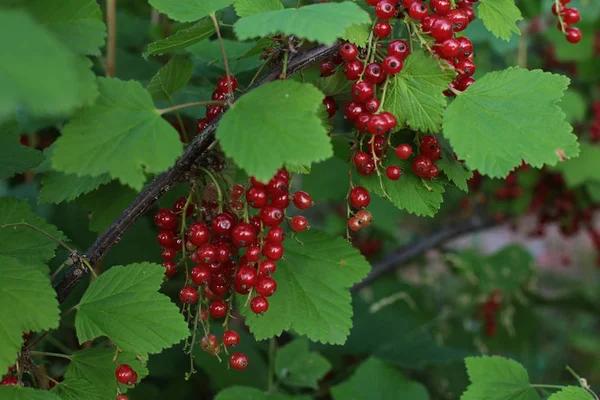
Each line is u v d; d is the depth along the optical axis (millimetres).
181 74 691
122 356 654
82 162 605
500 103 646
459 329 1387
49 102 527
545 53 1309
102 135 611
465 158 632
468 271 1362
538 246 3018
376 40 655
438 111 648
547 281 2619
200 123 677
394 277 1396
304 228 665
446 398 1123
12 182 1061
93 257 655
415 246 1256
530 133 636
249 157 602
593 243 1317
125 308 640
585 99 1272
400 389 867
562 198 1170
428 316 1329
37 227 670
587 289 2555
